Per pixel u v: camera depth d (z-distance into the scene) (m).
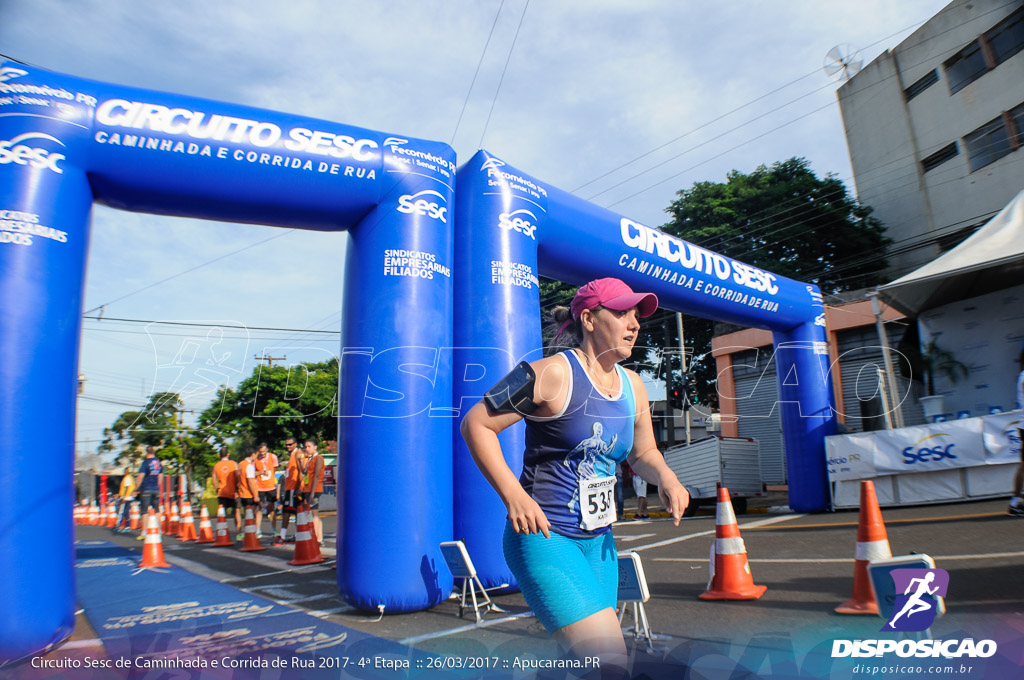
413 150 5.13
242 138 4.52
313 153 4.71
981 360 10.87
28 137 3.92
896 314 14.34
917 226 22.25
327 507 18.50
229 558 8.13
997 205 19.95
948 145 21.45
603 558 2.07
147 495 10.50
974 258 9.09
